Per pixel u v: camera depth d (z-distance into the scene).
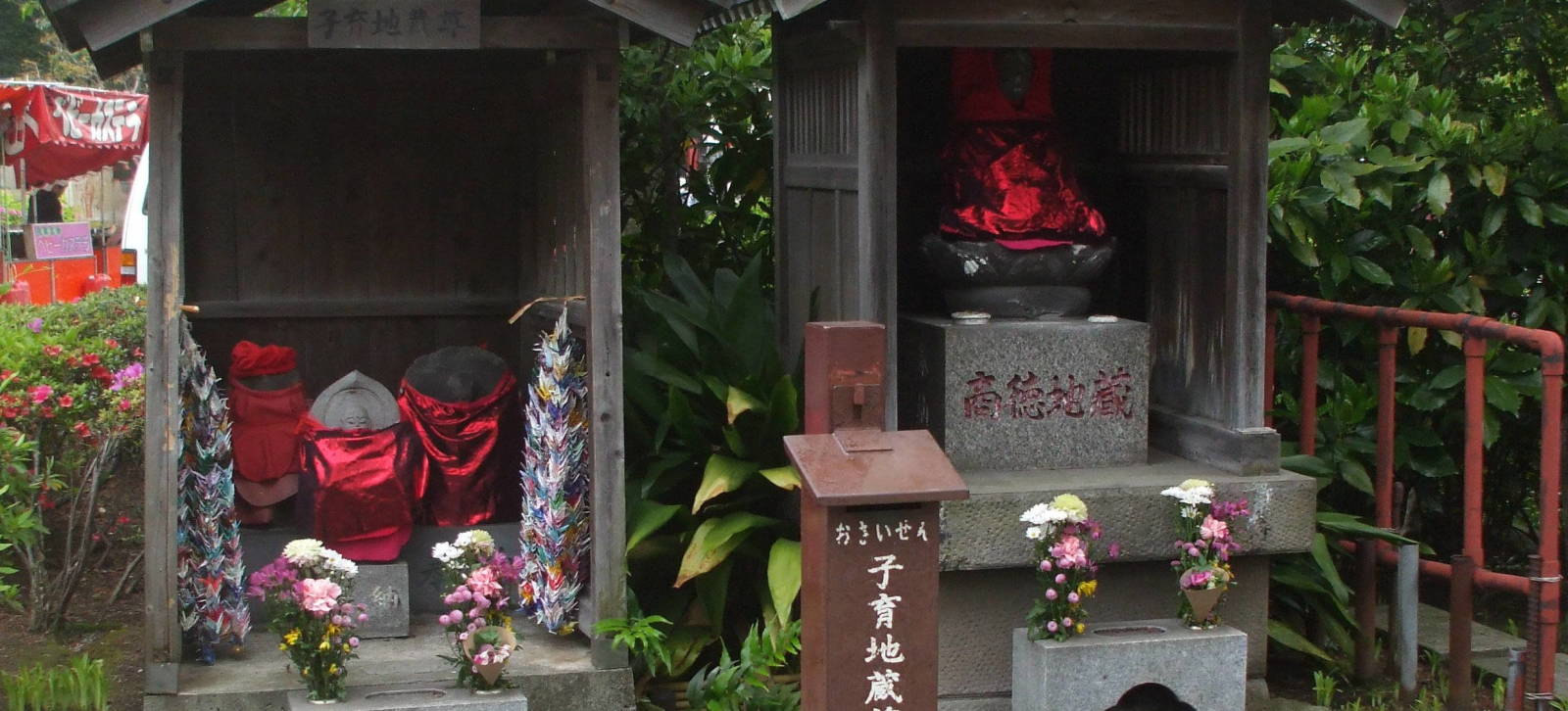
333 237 5.58
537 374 4.64
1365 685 5.08
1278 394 6.02
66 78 25.34
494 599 4.02
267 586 4.03
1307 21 4.93
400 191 5.62
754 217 6.86
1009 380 4.85
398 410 4.88
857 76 4.76
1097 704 4.18
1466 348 4.70
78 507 6.00
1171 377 5.30
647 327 5.77
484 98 5.61
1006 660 4.66
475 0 4.12
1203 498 4.36
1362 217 5.81
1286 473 4.76
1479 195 5.82
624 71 6.64
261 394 4.91
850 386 3.49
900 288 5.70
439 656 4.13
